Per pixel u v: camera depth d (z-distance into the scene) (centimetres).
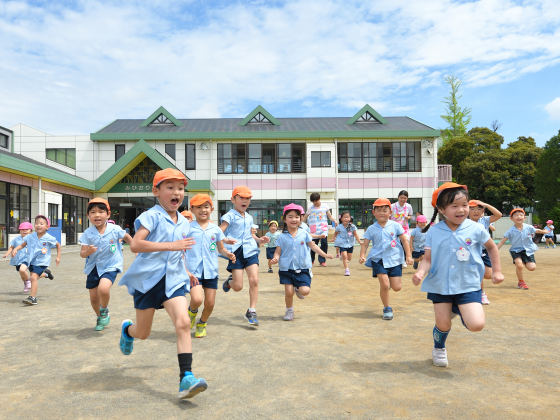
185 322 293
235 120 3203
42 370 352
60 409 272
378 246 557
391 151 2753
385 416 256
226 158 2734
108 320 507
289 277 537
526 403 275
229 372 341
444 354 354
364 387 306
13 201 1959
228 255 491
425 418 253
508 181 3142
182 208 2684
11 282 938
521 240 794
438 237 353
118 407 274
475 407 269
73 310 623
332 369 347
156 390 304
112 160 2747
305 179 2738
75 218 2594
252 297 517
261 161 2736
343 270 1176
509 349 403
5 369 355
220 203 2727
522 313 570
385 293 545
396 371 341
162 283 308
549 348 406
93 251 477
